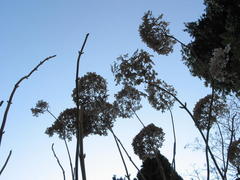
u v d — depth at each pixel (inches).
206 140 134.7
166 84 277.4
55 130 243.9
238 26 460.1
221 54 145.7
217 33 497.4
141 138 307.3
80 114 111.0
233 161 215.0
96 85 233.1
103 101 234.5
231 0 491.5
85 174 101.8
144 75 258.5
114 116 294.0
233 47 450.6
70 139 246.4
